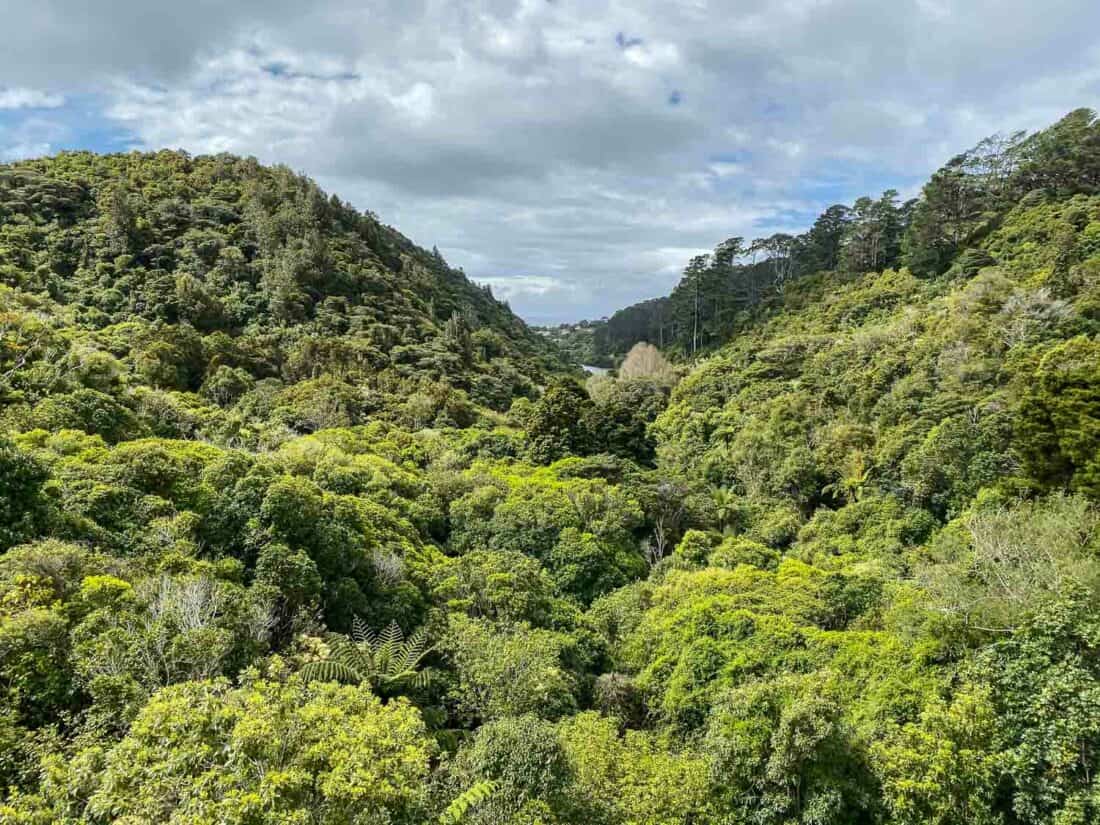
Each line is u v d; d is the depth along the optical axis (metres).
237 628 13.51
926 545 27.72
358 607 18.77
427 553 25.23
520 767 11.95
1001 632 15.12
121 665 10.88
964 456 30.03
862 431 38.50
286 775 7.94
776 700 14.65
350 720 9.97
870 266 78.12
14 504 14.80
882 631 19.08
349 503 23.94
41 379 26.00
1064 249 42.78
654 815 12.77
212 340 52.72
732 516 38.69
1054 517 18.98
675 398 62.88
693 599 22.89
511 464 41.75
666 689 19.45
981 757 12.91
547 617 22.52
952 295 48.25
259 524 18.27
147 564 15.20
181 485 19.17
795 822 13.36
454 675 17.83
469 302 122.62
